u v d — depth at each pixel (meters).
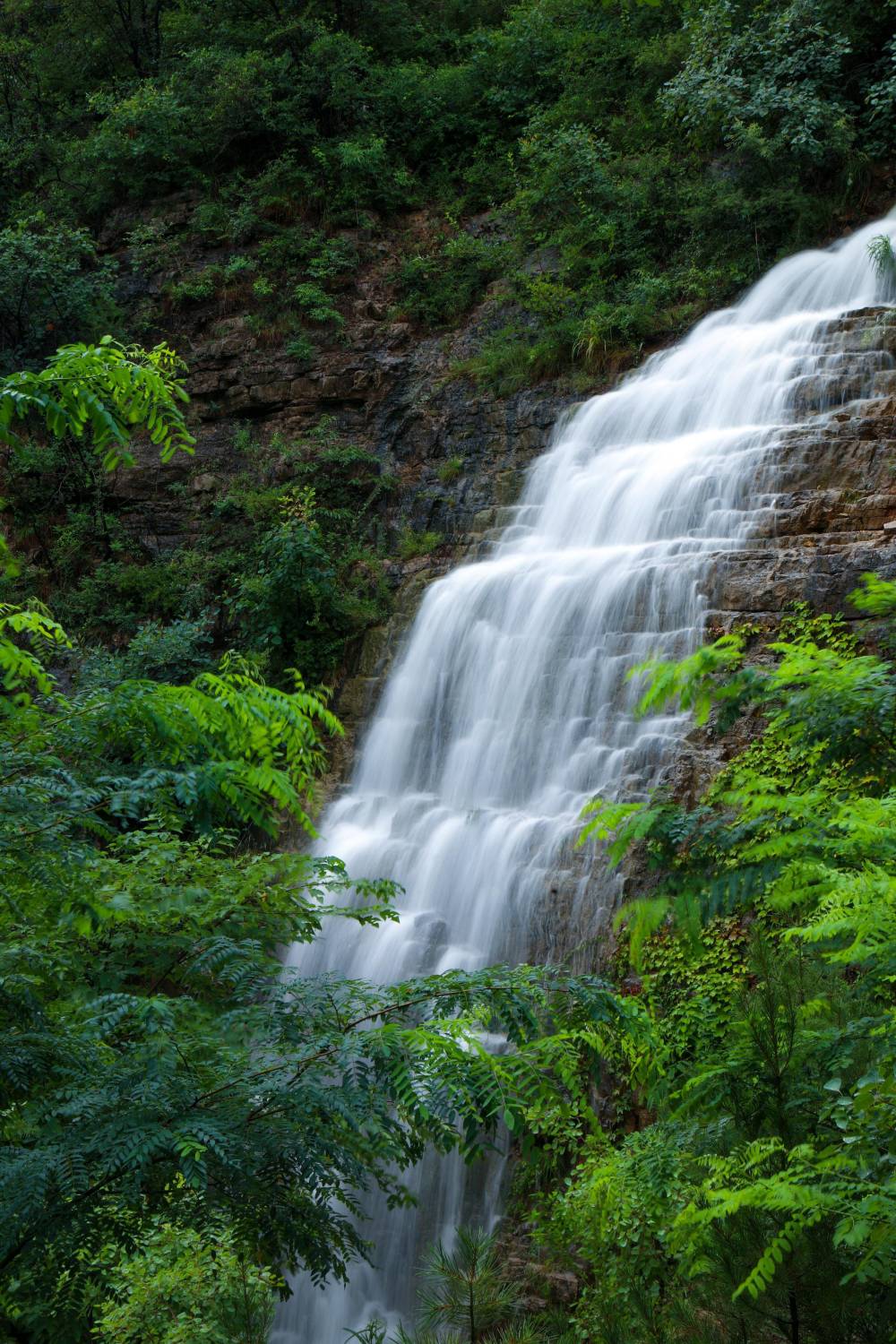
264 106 26.06
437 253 24.70
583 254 22.62
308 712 4.41
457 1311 6.91
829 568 11.96
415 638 16.97
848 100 21.77
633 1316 5.81
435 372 22.02
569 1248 8.41
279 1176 3.89
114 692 4.07
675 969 9.51
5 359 23.61
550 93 27.14
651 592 13.70
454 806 14.12
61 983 4.73
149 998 4.03
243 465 22.16
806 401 16.09
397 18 30.02
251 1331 6.39
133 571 21.09
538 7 27.78
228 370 23.16
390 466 21.23
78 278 24.25
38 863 3.82
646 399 18.34
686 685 3.91
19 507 21.98
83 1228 3.62
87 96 30.36
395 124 27.12
